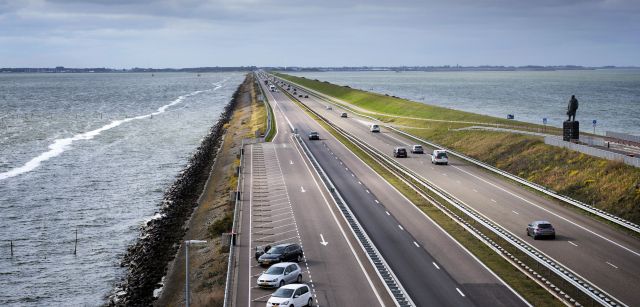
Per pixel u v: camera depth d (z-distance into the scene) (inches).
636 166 3095.5
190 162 5172.2
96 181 4443.9
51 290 2486.5
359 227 2662.4
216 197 3710.6
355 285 2022.6
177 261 2741.1
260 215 2992.1
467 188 3440.0
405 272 2133.4
